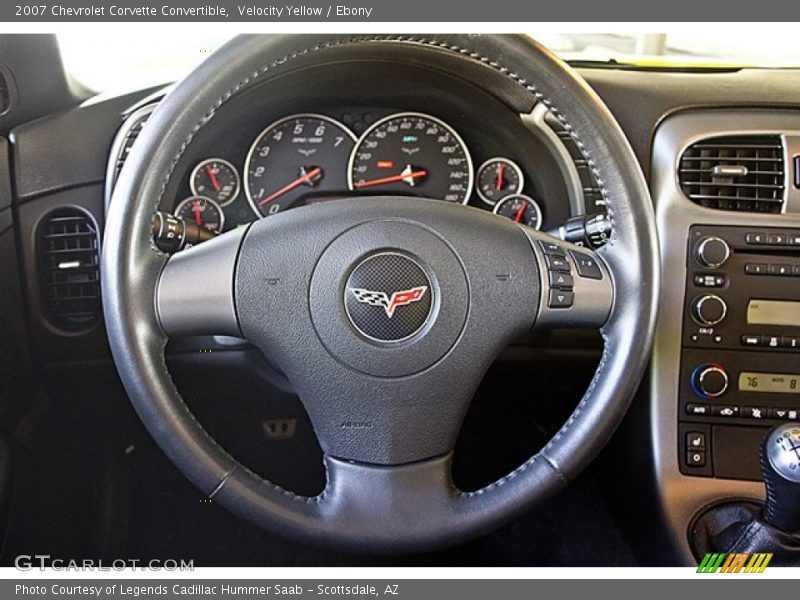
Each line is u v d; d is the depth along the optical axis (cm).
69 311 111
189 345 110
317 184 111
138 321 76
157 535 132
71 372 114
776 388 104
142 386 77
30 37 101
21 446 117
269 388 114
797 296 103
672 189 104
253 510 80
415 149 112
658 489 105
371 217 81
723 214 104
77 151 105
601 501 138
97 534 128
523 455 139
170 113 73
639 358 82
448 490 83
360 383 82
